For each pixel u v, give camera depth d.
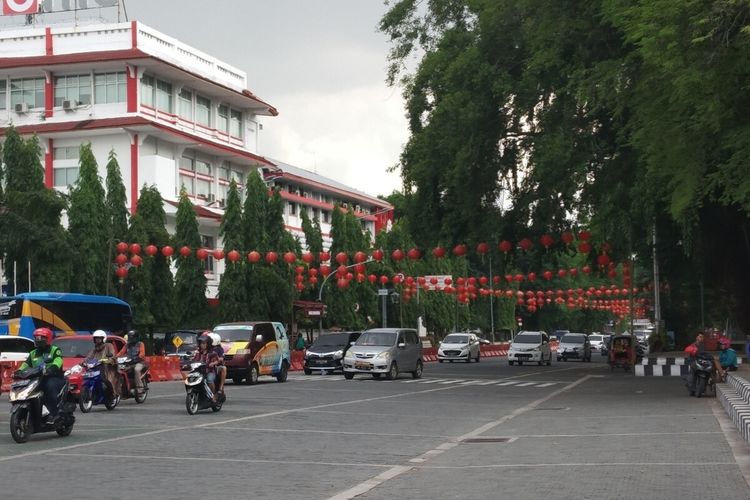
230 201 57.00
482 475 12.02
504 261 40.16
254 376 34.81
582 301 73.38
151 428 18.34
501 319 107.69
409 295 71.06
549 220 37.31
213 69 70.62
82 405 22.06
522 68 33.16
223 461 13.48
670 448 14.47
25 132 61.84
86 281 47.62
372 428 18.62
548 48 29.61
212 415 21.47
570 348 68.12
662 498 9.96
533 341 57.47
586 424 19.12
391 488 10.98
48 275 43.34
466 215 36.78
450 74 33.38
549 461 13.28
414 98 36.72
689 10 18.33
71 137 63.19
